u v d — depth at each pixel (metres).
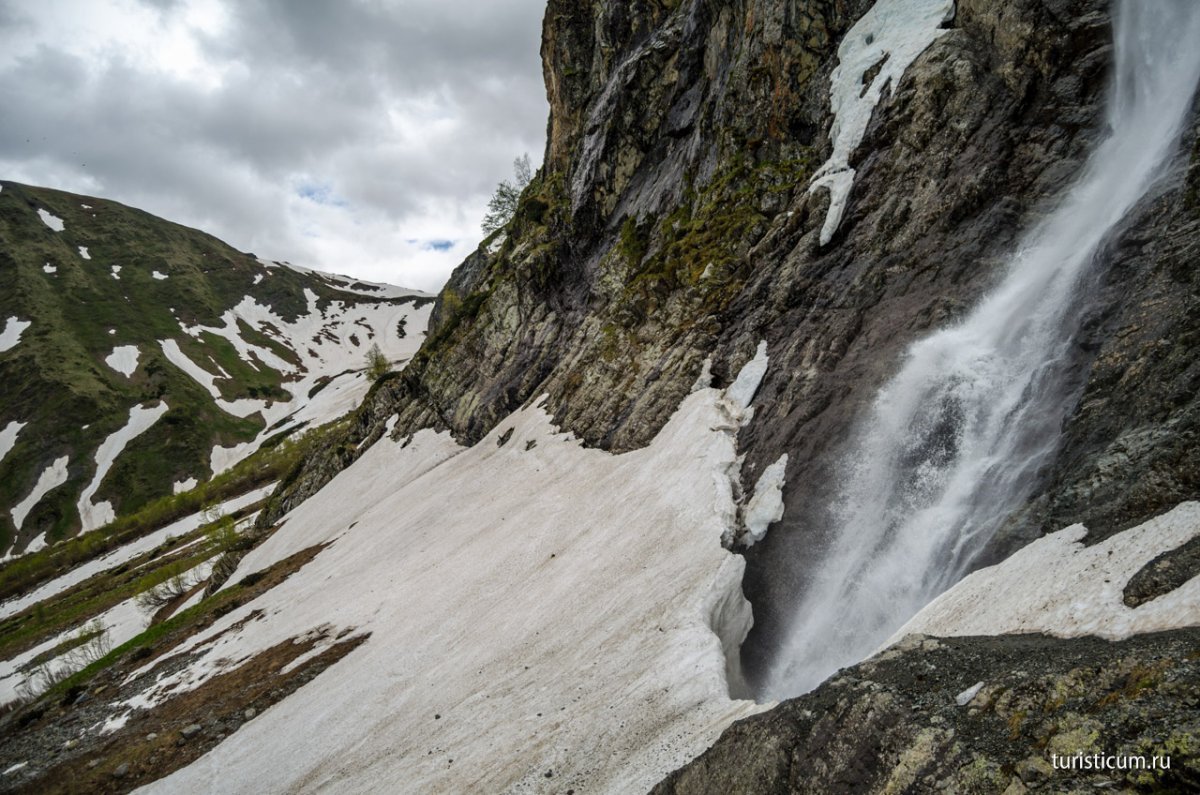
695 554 23.03
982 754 8.50
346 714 23.92
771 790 10.95
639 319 42.41
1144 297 14.92
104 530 124.19
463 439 61.28
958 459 18.22
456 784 17.05
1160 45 19.78
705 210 42.28
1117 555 10.70
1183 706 7.20
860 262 27.48
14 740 34.97
